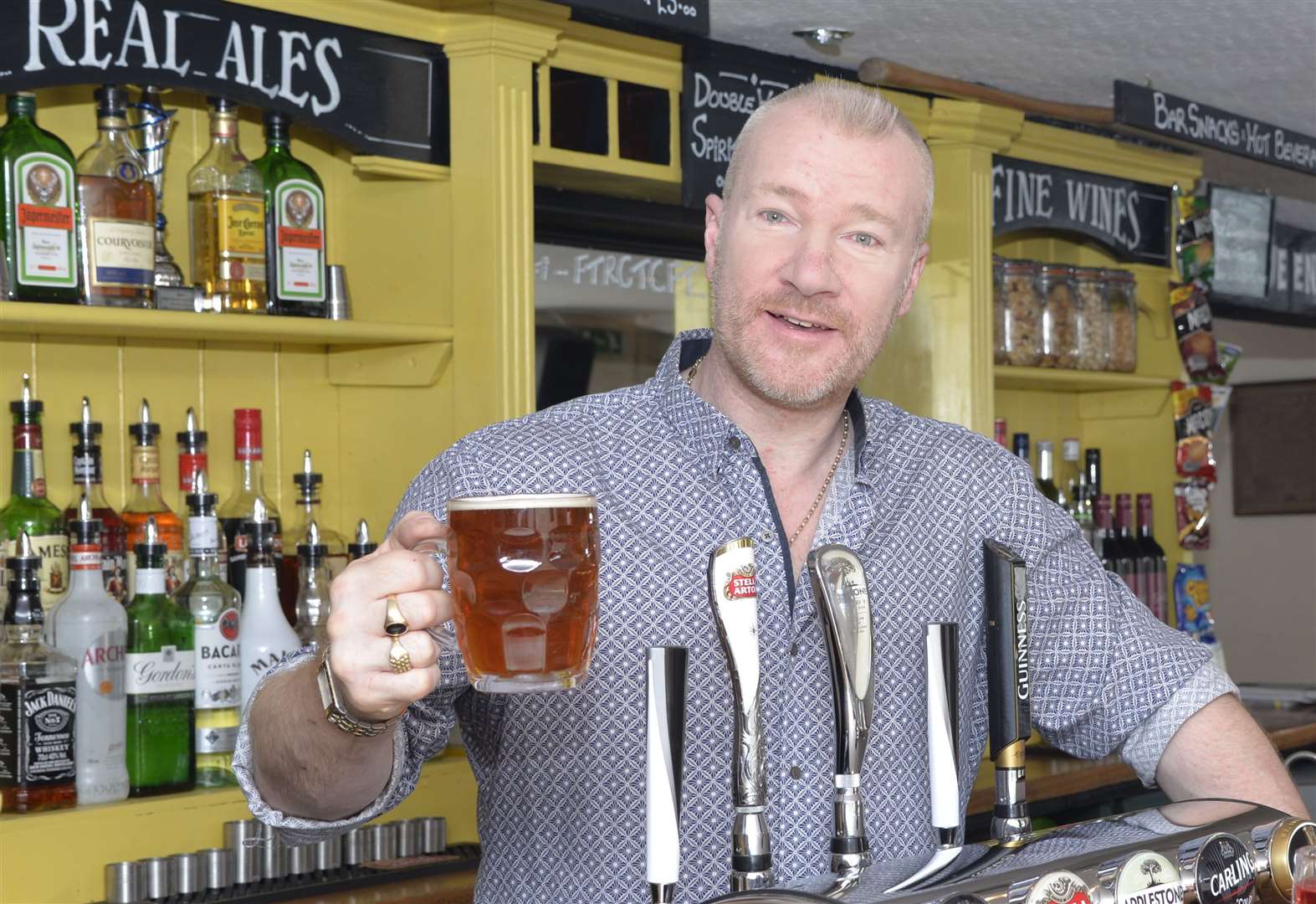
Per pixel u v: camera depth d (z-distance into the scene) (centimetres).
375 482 233
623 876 122
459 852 206
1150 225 361
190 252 218
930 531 136
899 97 296
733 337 124
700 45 267
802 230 120
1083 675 136
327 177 234
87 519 189
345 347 233
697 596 125
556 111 245
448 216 225
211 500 198
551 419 133
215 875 184
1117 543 349
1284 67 306
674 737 81
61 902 178
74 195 189
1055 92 323
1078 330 346
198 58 199
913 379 312
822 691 125
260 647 199
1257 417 598
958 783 92
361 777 100
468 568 80
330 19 213
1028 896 82
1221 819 96
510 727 124
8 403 202
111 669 187
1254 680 598
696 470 128
